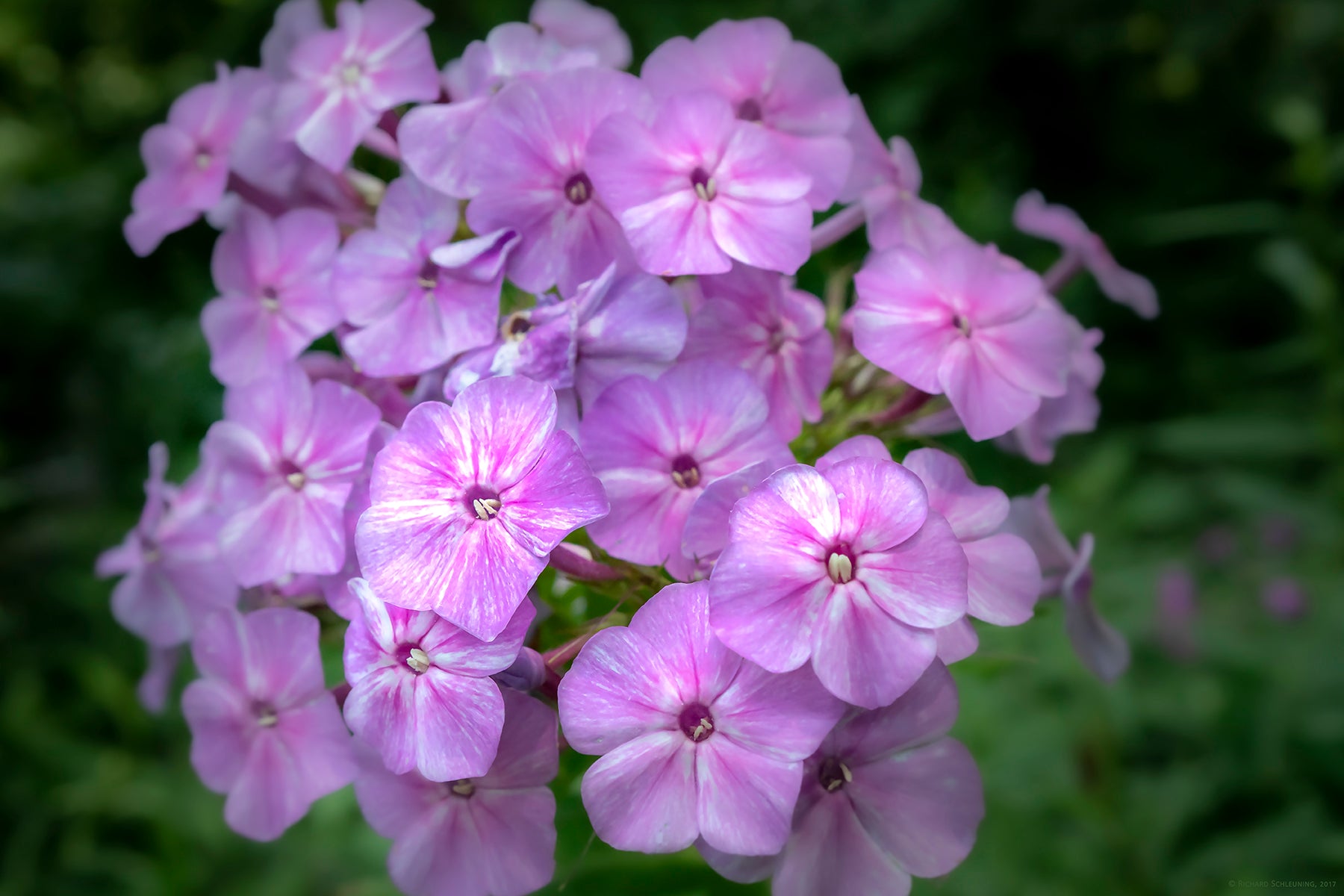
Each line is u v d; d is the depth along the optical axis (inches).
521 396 8.3
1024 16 27.9
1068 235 10.8
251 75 10.2
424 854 8.6
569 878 8.7
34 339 27.2
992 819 14.0
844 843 8.3
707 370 8.6
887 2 26.0
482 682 8.1
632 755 8.0
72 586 22.2
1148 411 27.7
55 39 34.8
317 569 8.9
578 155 9.0
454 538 8.2
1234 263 28.9
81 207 28.7
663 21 24.4
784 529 8.0
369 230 9.4
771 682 8.0
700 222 8.8
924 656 8.0
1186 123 30.2
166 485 10.3
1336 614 17.9
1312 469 23.3
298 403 9.1
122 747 18.1
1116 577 18.6
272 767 9.0
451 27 24.6
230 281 10.0
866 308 9.0
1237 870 14.9
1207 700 17.1
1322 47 28.8
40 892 18.7
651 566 8.9
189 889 15.8
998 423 9.0
